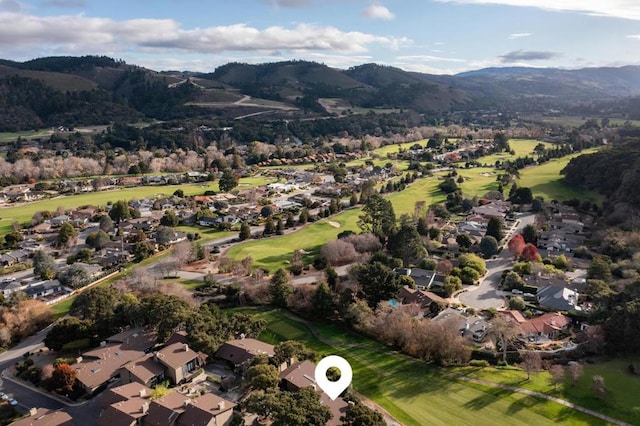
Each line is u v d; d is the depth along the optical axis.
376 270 127.69
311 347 110.50
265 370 87.62
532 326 113.25
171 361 95.00
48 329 121.62
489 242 167.25
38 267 158.00
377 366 102.44
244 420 80.75
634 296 111.31
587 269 149.50
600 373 96.19
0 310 121.62
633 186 199.75
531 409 86.38
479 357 103.94
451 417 85.19
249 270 154.38
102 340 112.19
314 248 181.62
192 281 149.50
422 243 168.00
